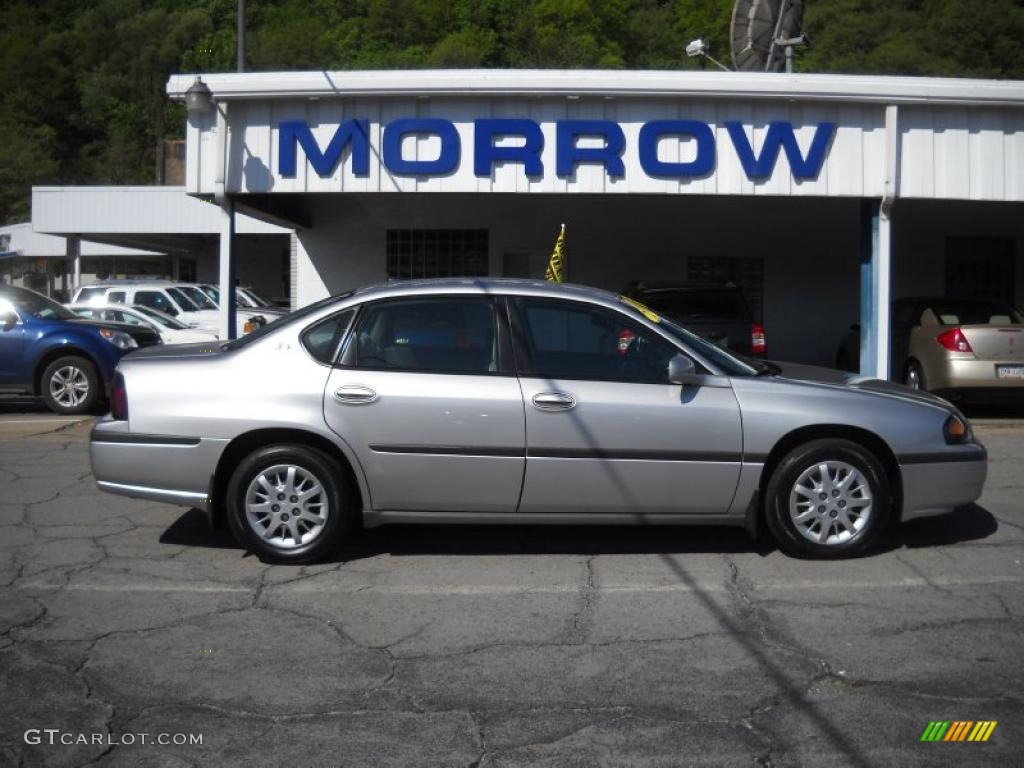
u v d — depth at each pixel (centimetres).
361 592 598
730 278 1808
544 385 625
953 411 666
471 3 6588
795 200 1744
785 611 563
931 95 1230
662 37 6375
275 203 1592
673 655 502
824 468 641
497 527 740
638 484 627
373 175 1277
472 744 412
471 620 552
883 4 5378
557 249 1366
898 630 534
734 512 640
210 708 445
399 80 1246
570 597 589
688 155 1259
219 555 673
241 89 1257
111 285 2198
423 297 647
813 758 399
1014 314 1345
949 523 751
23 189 5788
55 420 1281
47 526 748
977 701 450
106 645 516
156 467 636
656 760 398
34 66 6806
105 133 6875
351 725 429
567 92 1235
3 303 1352
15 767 394
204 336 1844
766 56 1609
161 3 7262
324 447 638
